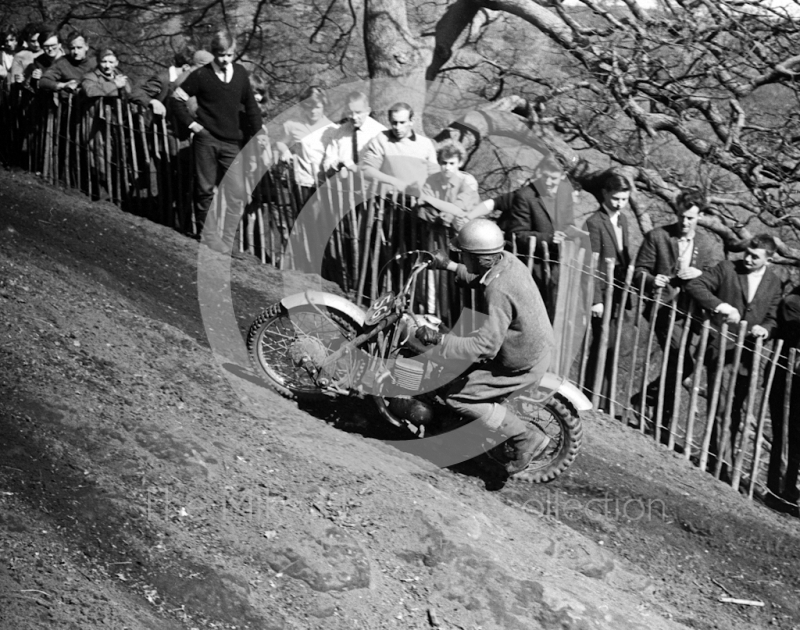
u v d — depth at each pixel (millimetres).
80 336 5207
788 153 8953
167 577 3521
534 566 4477
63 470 3891
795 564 5297
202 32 15352
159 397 4840
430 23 14008
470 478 5363
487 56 13297
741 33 8969
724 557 5262
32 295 5555
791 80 8969
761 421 6016
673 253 6328
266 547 3883
